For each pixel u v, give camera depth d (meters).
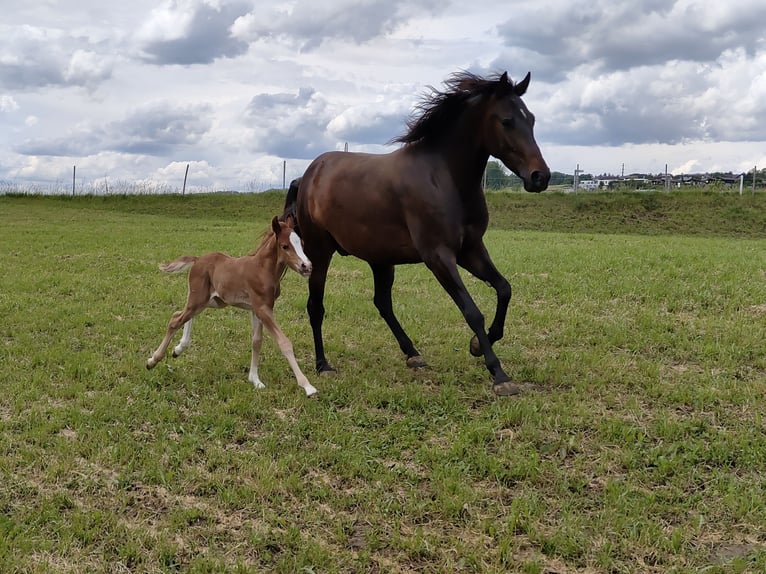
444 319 8.55
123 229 19.59
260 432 5.27
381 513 4.05
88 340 7.70
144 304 9.53
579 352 6.93
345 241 6.51
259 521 4.01
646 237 18.91
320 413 5.52
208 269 6.27
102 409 5.57
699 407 5.39
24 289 10.39
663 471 4.41
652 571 3.50
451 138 5.94
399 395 5.79
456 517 3.99
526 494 4.20
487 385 6.08
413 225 5.94
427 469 4.60
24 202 29.44
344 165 6.58
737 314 8.05
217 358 7.03
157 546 3.71
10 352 7.18
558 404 5.48
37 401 5.83
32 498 4.27
